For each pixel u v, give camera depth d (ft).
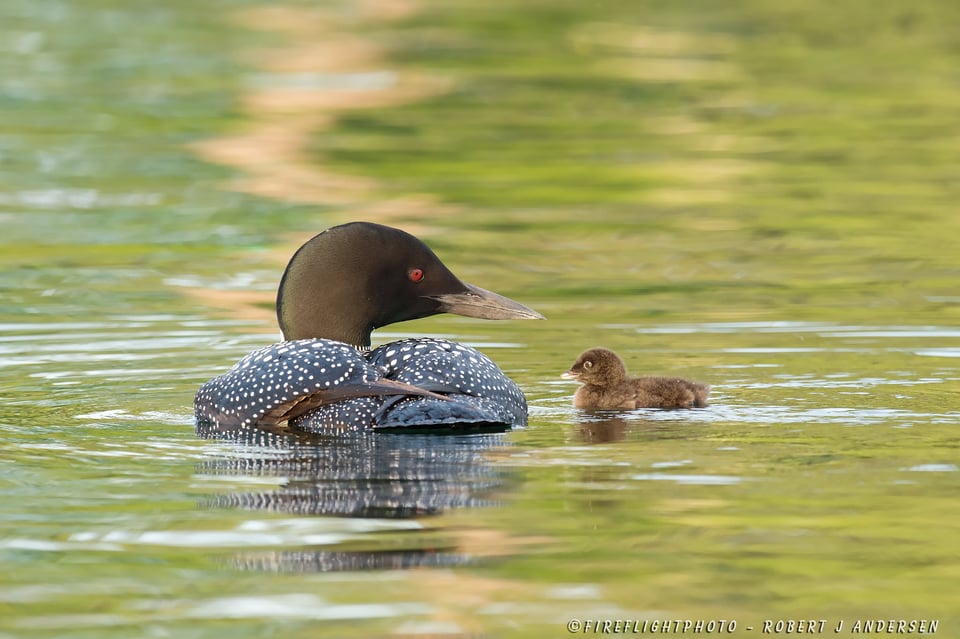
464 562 22.63
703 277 53.52
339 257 34.78
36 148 81.20
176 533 24.07
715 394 34.65
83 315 46.29
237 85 100.78
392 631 20.22
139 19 129.70
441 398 30.40
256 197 70.44
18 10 133.69
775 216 66.08
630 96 98.94
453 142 84.84
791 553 22.89
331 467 27.94
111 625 20.47
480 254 58.80
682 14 134.31
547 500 25.49
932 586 21.62
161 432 31.32
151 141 83.71
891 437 29.66
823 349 40.68
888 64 109.81
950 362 38.52
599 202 69.82
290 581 21.98
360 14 133.28
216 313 46.91
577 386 37.19
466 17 131.34
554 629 20.36
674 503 25.21
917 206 67.56
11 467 28.14
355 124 89.66
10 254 57.31
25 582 22.06
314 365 31.32
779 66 109.40
